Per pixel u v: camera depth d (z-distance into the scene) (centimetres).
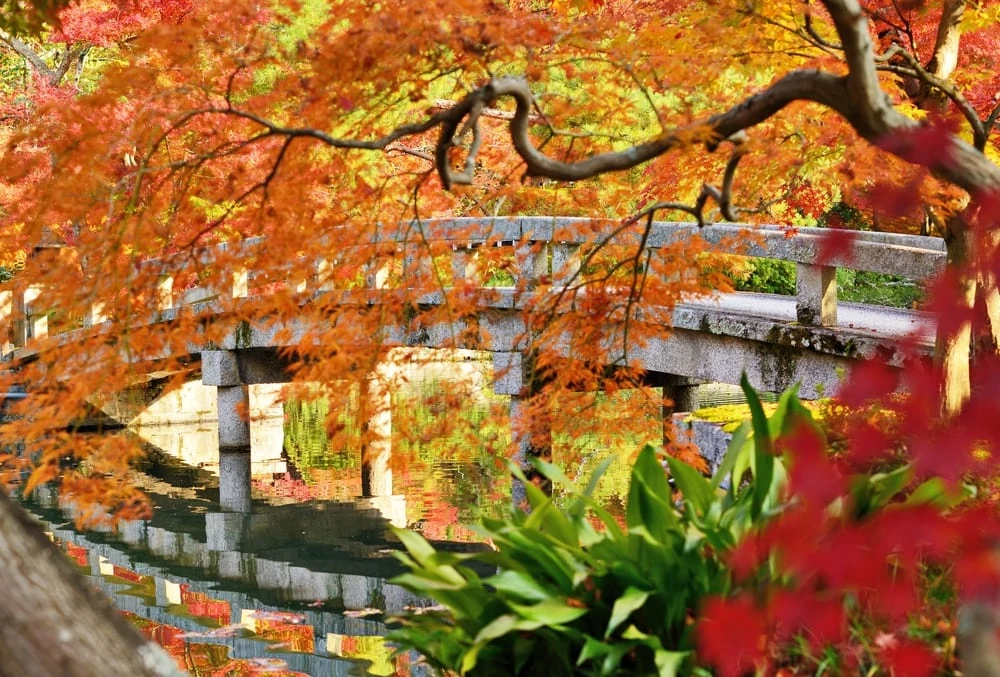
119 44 1527
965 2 663
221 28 514
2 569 296
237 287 1247
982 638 296
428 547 434
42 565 304
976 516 271
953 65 668
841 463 484
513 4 683
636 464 438
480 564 917
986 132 588
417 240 648
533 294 1051
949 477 253
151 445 1706
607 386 728
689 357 959
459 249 1074
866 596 408
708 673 375
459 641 407
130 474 1462
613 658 370
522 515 455
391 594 875
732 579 386
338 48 464
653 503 409
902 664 311
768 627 376
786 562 309
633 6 693
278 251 575
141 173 502
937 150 298
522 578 397
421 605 838
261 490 1338
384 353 688
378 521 1138
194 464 1538
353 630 769
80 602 309
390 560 995
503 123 1030
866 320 955
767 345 880
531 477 1073
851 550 282
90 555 1041
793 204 909
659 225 966
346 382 668
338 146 448
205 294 1363
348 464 1510
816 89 381
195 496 1320
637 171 1284
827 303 841
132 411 1822
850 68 366
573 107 568
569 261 859
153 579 943
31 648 298
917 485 499
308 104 496
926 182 570
